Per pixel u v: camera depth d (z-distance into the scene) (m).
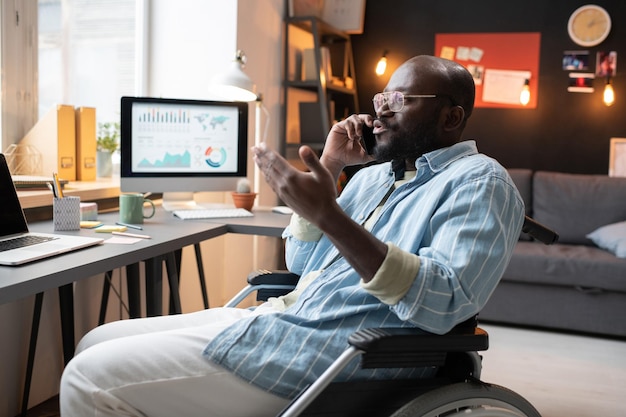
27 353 2.29
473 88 1.54
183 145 2.75
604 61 4.44
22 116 2.82
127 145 2.64
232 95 2.90
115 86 3.43
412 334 1.23
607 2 4.41
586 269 3.50
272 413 1.35
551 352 3.26
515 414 1.32
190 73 3.48
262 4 3.76
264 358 1.32
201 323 1.64
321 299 1.42
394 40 4.83
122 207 2.33
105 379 1.28
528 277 3.60
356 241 1.20
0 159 1.90
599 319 3.52
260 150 1.19
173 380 1.30
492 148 4.70
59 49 3.12
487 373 2.91
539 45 4.55
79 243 1.82
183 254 3.22
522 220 1.40
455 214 1.32
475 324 1.36
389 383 1.32
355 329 1.34
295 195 1.17
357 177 1.77
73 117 2.79
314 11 4.47
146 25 3.49
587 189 4.14
